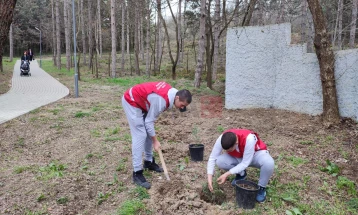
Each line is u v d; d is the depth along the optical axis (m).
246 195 3.22
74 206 3.33
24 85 14.48
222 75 17.34
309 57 6.74
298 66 7.00
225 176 3.26
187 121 7.11
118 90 12.86
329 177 4.08
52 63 32.22
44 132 6.29
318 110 6.73
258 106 7.94
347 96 6.14
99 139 5.77
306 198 3.56
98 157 4.81
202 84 13.44
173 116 7.64
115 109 8.73
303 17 13.41
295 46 7.01
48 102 9.77
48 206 3.30
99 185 3.83
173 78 14.96
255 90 7.91
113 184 3.85
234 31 7.84
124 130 6.43
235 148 3.39
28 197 3.47
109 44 37.34
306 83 6.89
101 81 16.19
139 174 3.82
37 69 25.16
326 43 6.16
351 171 4.27
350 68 6.02
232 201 3.48
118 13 30.69
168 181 3.83
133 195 3.56
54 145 5.48
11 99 10.38
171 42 40.66
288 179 4.02
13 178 4.00
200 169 4.32
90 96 11.30
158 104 3.51
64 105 9.32
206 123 6.86
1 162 4.63
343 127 5.95
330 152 4.95
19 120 7.25
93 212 3.24
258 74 7.80
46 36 45.09
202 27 11.52
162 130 6.36
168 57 30.52
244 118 7.11
